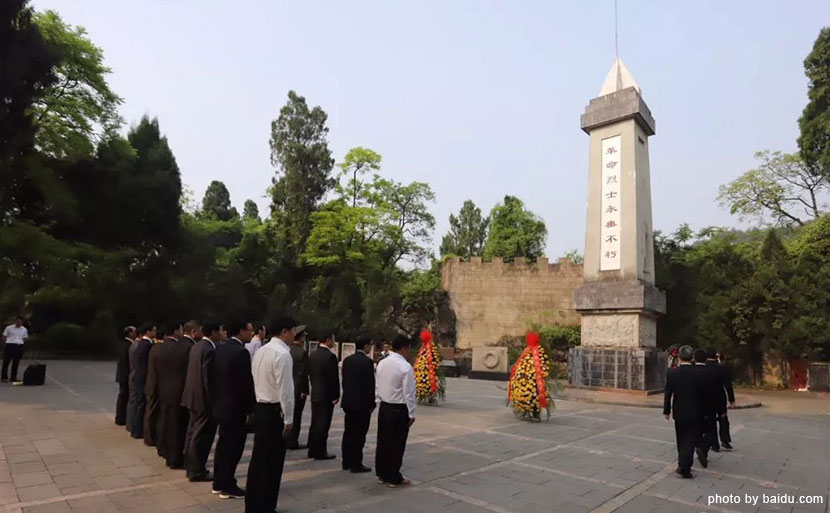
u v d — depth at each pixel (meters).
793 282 20.41
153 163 26.64
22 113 17.05
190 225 29.11
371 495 5.34
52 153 23.03
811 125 23.59
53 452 6.74
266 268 32.47
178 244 27.06
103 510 4.68
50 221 23.20
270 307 29.38
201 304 27.08
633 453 7.83
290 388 4.75
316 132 35.09
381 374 5.87
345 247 32.12
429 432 9.04
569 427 10.03
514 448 7.88
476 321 30.86
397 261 37.81
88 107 23.36
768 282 20.75
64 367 18.44
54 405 10.34
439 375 13.12
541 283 30.59
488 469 6.54
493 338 30.53
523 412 10.62
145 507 4.79
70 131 22.73
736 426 11.23
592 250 17.52
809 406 15.75
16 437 7.50
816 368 20.20
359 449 6.27
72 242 23.19
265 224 34.44
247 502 4.58
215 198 48.56
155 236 26.16
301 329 7.77
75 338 23.44
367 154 32.97
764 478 6.63
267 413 4.66
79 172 23.67
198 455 5.66
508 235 39.62
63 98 22.88
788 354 20.56
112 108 24.42
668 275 24.17
